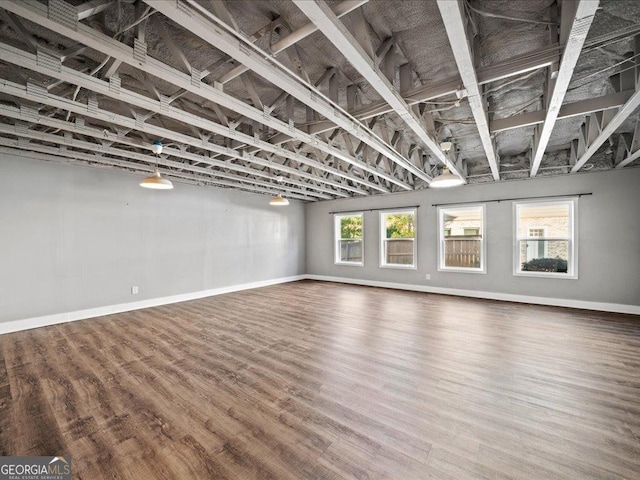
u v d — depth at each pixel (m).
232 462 1.66
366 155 4.67
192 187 6.30
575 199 5.04
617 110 2.80
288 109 2.97
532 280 5.47
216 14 1.60
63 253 4.61
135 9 1.81
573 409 2.12
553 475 1.54
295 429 1.94
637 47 2.18
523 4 1.90
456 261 6.45
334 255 8.47
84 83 2.01
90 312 4.85
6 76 2.51
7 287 4.11
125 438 1.88
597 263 4.89
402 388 2.45
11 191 4.15
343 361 2.99
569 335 3.69
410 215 7.67
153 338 3.77
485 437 1.84
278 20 1.92
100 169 4.99
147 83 2.44
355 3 1.43
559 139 4.75
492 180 5.84
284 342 3.57
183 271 6.11
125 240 5.29
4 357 3.20
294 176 6.16
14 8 1.31
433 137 3.27
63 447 1.80
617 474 1.54
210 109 3.34
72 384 2.58
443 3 1.33
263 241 7.83
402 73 2.53
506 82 2.63
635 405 2.16
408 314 4.78
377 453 1.71
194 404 2.26
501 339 3.56
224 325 4.30
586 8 1.36
